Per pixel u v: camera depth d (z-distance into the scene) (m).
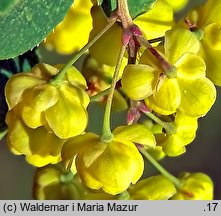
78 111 0.09
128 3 0.09
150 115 0.10
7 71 0.10
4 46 0.08
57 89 0.09
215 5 0.10
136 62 0.09
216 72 0.10
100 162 0.09
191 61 0.09
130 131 0.09
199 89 0.09
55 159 0.10
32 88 0.09
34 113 0.09
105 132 0.09
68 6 0.09
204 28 0.10
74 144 0.09
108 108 0.09
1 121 0.10
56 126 0.09
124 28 0.09
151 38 0.10
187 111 0.09
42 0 0.08
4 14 0.08
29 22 0.08
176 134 0.10
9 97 0.09
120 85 0.10
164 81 0.09
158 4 0.10
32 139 0.10
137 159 0.09
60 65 0.10
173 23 0.10
